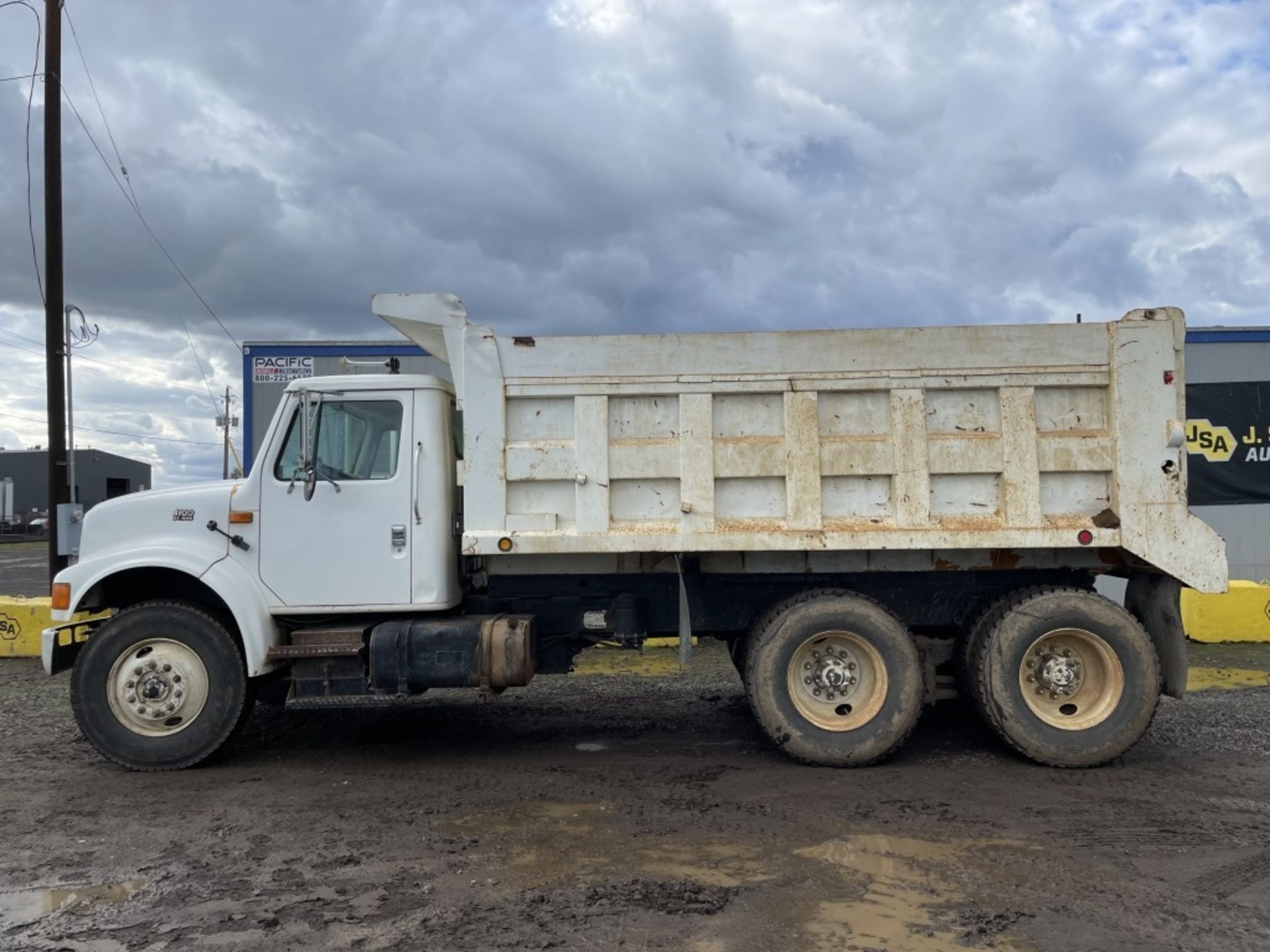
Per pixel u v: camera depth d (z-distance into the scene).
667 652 11.05
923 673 6.41
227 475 7.63
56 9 13.31
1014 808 5.21
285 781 5.88
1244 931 3.69
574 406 6.15
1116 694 5.99
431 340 6.96
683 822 5.01
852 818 5.05
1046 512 6.13
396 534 6.23
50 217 13.23
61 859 4.56
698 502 6.07
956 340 6.10
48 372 13.21
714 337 6.12
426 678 6.00
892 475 6.09
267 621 6.19
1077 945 3.58
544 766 6.17
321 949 3.58
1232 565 13.09
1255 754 6.35
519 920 3.82
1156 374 6.09
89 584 6.14
